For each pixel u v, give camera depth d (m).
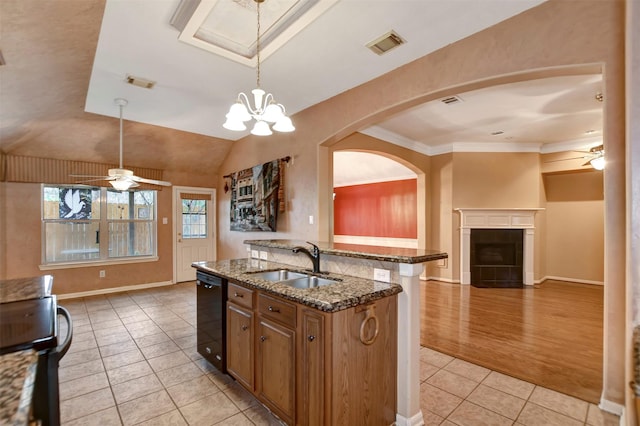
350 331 1.67
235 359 2.32
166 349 3.12
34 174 4.68
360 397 1.73
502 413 2.12
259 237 5.23
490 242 6.16
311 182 4.19
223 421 2.03
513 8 2.28
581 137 5.64
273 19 2.44
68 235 5.08
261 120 2.45
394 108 3.21
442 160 6.32
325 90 3.66
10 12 2.00
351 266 2.23
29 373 0.70
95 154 5.11
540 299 4.98
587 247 6.18
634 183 1.71
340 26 2.47
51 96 3.50
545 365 2.79
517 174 6.14
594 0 2.06
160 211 5.96
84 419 2.04
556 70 2.23
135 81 3.40
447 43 2.71
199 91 3.68
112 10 2.26
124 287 5.55
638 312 1.68
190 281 6.33
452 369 2.71
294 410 1.78
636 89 1.69
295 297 1.72
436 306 4.59
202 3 2.17
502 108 4.20
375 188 8.23
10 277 4.57
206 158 6.16
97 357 2.93
